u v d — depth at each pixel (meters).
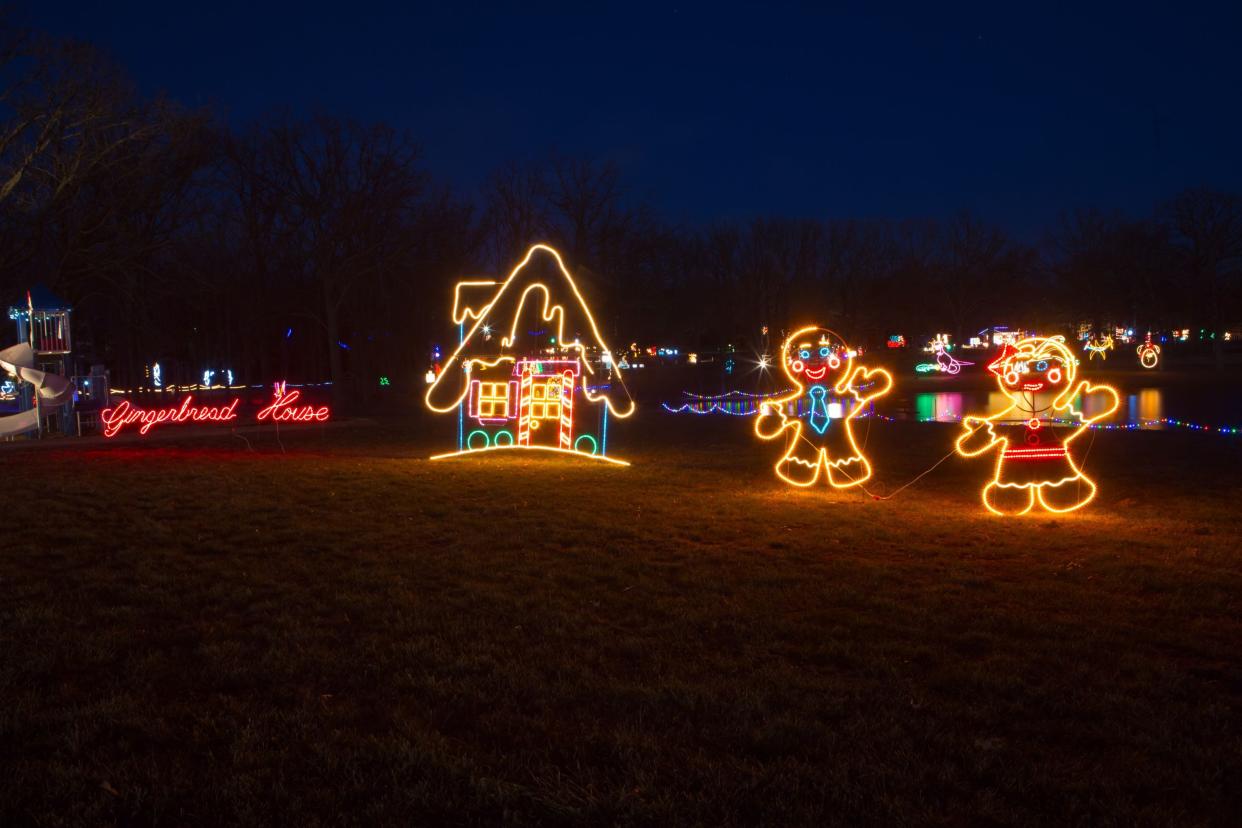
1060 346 10.73
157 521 9.24
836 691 4.69
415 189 29.34
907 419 25.80
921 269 64.38
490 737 4.15
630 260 39.56
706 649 5.38
